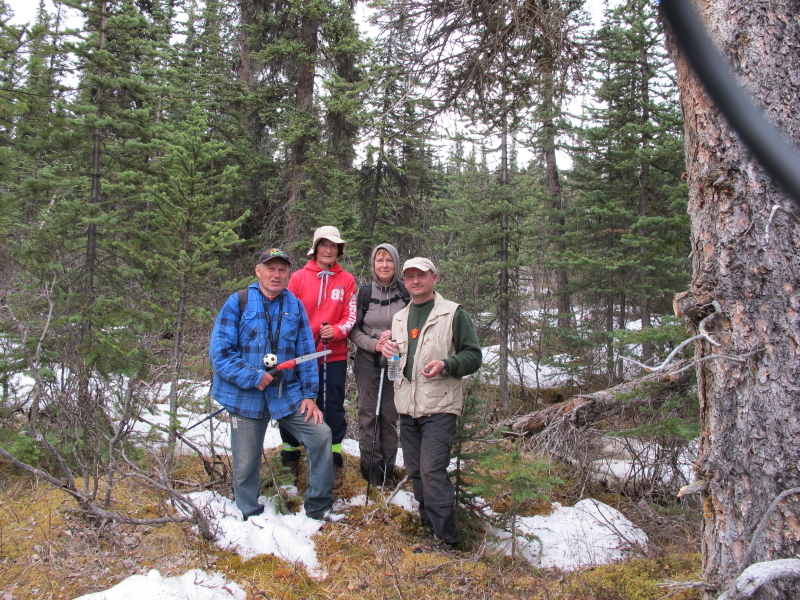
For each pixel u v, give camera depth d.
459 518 4.33
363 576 3.40
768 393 2.34
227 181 5.33
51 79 5.91
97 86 6.03
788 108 2.33
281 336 3.86
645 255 10.35
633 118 10.41
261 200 15.55
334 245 4.58
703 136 2.57
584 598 3.28
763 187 2.39
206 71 15.65
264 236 14.16
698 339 2.64
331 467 4.04
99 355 5.23
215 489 4.38
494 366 10.80
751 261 2.41
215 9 16.22
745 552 2.36
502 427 6.93
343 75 12.75
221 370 3.67
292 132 12.51
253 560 3.37
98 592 2.81
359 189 14.20
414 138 6.46
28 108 5.49
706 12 2.55
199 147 4.96
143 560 3.17
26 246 5.50
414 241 13.96
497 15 4.94
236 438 3.83
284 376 3.85
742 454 2.40
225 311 3.81
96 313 5.49
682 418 5.27
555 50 5.08
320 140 13.25
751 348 2.38
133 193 6.46
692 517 4.77
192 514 3.48
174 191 4.97
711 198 2.55
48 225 5.55
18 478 4.33
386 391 4.71
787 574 1.90
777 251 2.36
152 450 3.88
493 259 11.77
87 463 4.07
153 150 6.47
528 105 5.85
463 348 3.94
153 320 5.64
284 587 3.16
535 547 4.25
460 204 11.62
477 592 3.36
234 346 3.80
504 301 11.38
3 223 7.22
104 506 3.62
